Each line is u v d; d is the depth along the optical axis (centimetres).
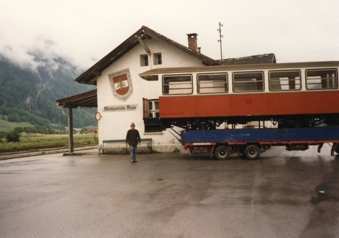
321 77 1800
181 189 1053
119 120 2495
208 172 1384
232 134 1800
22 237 649
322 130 1756
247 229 646
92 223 722
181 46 2319
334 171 1298
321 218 702
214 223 689
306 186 1028
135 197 961
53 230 684
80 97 2642
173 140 2378
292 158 1789
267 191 976
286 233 618
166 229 661
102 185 1180
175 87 1877
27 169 1814
